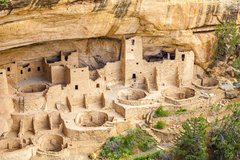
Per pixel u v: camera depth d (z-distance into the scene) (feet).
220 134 91.35
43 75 102.32
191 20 100.63
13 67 94.38
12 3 70.44
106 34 95.30
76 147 85.71
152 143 89.45
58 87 92.89
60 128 89.45
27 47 96.48
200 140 87.10
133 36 101.24
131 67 103.04
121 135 90.58
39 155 82.23
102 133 87.92
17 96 90.68
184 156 87.66
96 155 85.46
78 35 90.38
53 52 101.24
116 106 95.50
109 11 86.69
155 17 93.91
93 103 98.07
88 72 96.32
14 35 80.18
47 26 83.35
